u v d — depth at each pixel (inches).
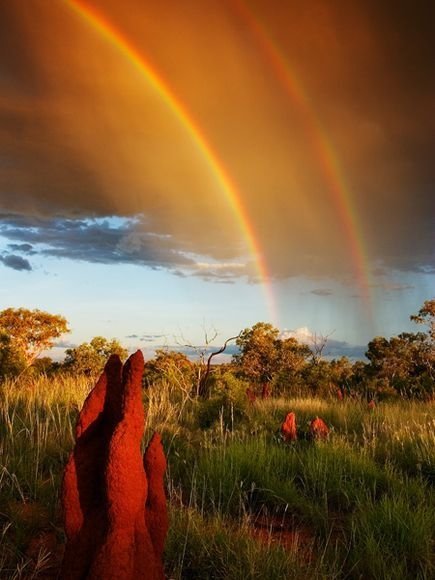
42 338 1343.5
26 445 268.2
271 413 497.4
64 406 362.0
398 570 179.2
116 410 116.8
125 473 106.5
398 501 229.9
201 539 185.2
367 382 780.0
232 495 246.1
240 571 166.2
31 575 159.0
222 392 532.7
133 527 108.3
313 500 254.4
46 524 195.2
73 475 112.5
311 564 184.5
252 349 1444.4
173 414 399.2
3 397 381.1
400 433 375.6
